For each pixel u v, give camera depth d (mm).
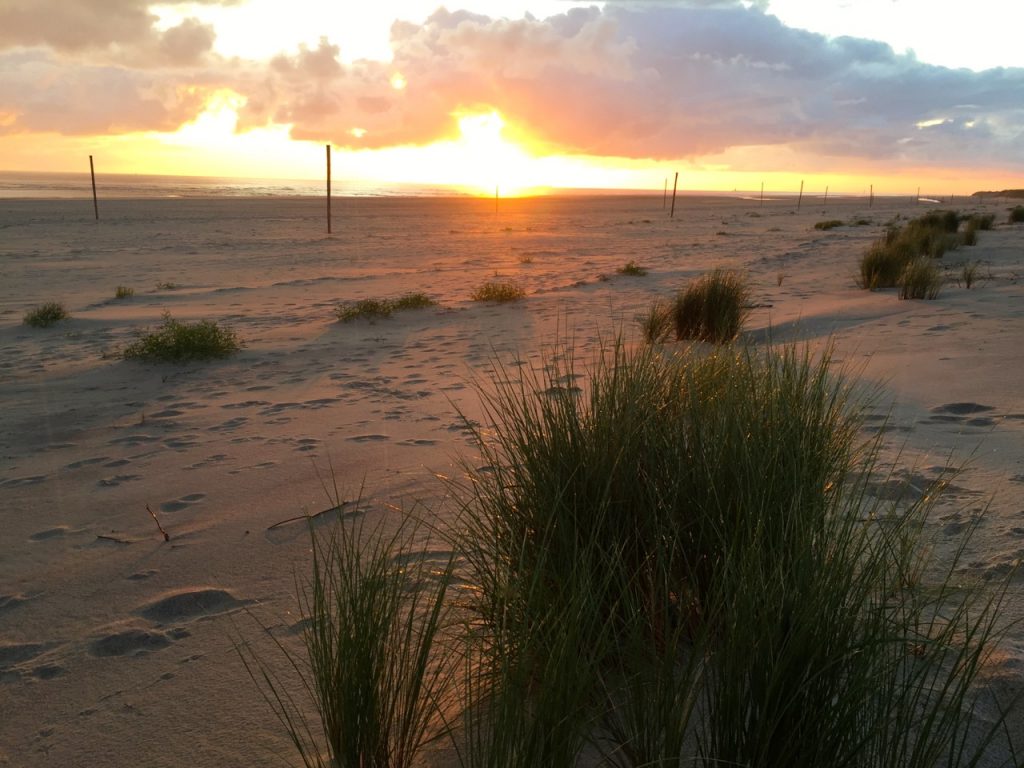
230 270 21750
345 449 5102
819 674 1558
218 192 124812
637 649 1754
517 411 3133
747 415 2561
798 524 1891
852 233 34406
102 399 7254
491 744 1819
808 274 16734
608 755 1741
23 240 32188
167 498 4344
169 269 22047
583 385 5367
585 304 12844
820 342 7773
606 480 2275
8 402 7254
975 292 11539
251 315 13203
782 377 3055
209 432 5848
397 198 131375
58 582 3311
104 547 3674
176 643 2711
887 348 7344
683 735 1604
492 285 14117
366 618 1888
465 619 2334
